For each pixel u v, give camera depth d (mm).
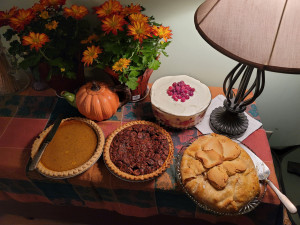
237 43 591
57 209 1281
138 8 905
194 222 1149
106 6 890
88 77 1264
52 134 948
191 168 836
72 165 888
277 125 1478
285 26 541
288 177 1250
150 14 1033
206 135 935
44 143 921
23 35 935
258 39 565
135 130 969
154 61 924
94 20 1073
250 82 1230
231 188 792
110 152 910
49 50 931
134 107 1109
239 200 782
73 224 1414
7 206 1328
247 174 824
